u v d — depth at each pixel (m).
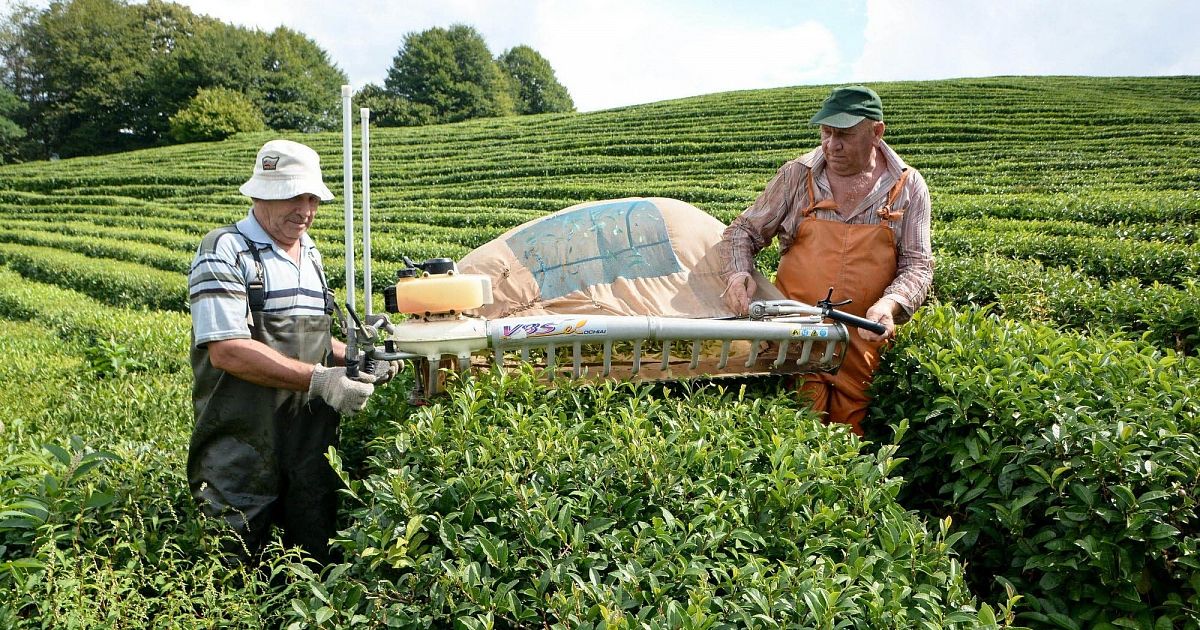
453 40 75.31
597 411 3.24
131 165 36.25
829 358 3.61
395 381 3.91
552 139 34.25
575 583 2.20
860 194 4.11
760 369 3.59
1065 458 3.01
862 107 3.87
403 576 2.30
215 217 24.61
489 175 28.31
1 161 62.16
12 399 6.89
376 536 2.30
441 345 3.03
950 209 16.17
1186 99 31.31
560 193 24.23
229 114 57.56
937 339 4.11
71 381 7.68
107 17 68.44
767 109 34.94
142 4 73.50
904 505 3.80
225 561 2.80
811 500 2.68
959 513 3.50
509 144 34.50
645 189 22.75
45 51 66.50
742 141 29.80
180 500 3.13
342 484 3.34
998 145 24.97
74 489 2.78
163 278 13.94
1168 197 15.00
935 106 31.19
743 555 2.44
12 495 2.65
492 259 3.91
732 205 19.27
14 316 13.18
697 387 3.74
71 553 2.53
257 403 2.96
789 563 2.46
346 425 3.62
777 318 3.59
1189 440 2.95
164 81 66.12
